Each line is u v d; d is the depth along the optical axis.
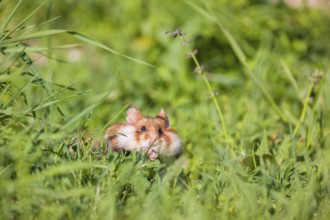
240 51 11.61
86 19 19.64
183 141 10.51
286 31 17.08
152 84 14.90
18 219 7.20
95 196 7.30
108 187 7.47
